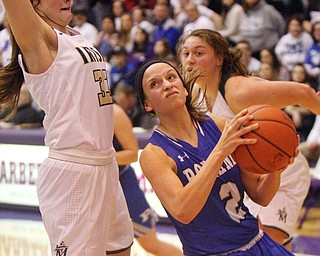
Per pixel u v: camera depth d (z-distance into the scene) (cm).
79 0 1839
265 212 715
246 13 1551
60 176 562
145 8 1762
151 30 1655
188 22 1594
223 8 1580
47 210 570
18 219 1289
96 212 567
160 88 530
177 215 498
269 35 1538
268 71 1366
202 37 647
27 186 1333
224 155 488
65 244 562
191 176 523
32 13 536
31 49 549
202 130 545
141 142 1195
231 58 653
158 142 532
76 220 561
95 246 570
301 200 729
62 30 585
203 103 620
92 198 564
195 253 533
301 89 631
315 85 1393
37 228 1219
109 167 580
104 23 1717
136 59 1585
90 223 564
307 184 737
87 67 561
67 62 555
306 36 1473
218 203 523
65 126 557
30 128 1424
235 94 638
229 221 525
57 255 565
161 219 1194
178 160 525
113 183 588
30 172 1327
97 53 579
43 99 568
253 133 492
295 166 724
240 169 545
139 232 859
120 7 1770
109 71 1588
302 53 1464
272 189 550
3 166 1359
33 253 1052
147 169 522
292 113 1351
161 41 1524
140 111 1366
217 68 654
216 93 659
